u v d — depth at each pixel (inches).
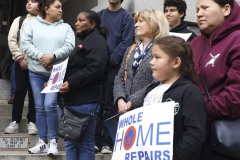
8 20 469.7
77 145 209.0
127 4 315.9
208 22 145.6
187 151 126.3
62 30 261.6
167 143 125.8
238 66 133.8
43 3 261.1
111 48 268.4
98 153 261.0
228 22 143.3
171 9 239.0
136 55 178.4
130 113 138.6
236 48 135.9
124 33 267.6
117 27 271.1
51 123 248.4
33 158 249.9
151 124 130.5
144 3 307.4
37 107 256.2
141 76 172.4
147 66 171.6
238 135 127.9
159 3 310.2
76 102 201.2
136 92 166.2
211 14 144.9
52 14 260.4
